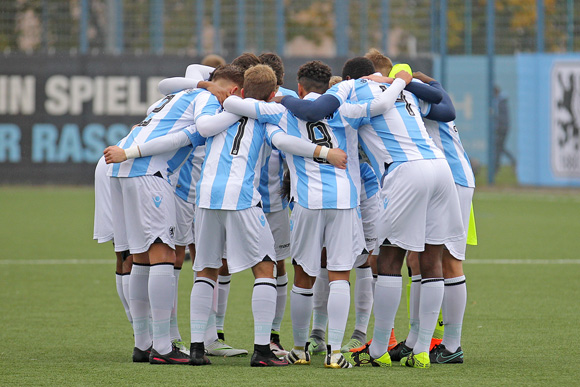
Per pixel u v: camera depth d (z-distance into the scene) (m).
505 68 74.31
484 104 74.88
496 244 43.62
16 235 46.06
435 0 73.44
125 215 19.36
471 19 74.00
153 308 18.94
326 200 18.59
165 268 19.02
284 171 21.39
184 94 20.14
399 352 20.27
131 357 19.80
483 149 76.00
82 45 72.81
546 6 74.19
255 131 19.30
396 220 18.48
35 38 73.06
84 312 26.14
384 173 18.91
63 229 48.78
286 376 17.48
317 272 19.03
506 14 73.69
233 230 18.72
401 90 19.22
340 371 18.14
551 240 45.12
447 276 19.33
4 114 71.31
